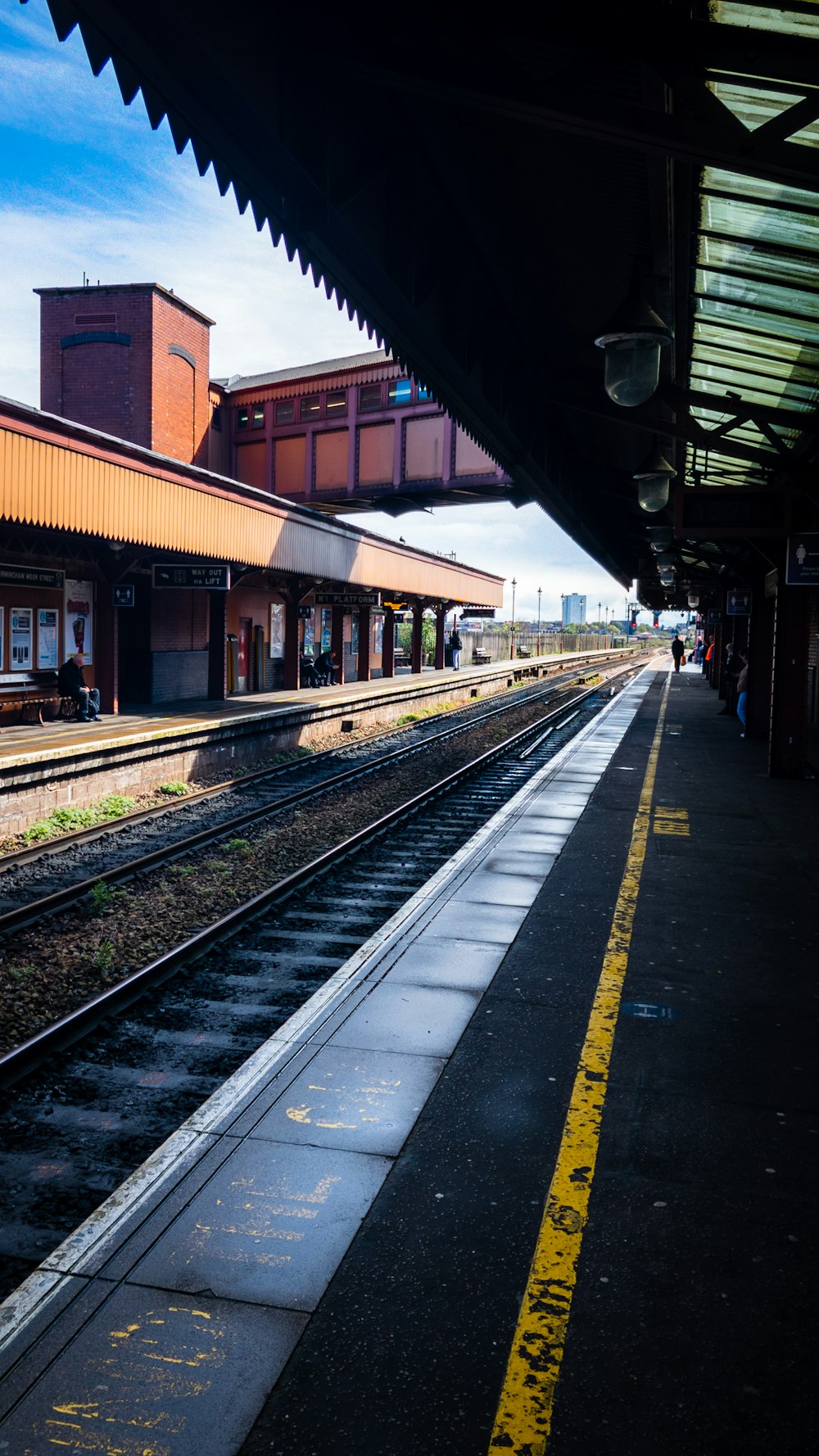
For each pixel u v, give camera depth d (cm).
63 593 1808
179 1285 301
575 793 1276
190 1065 590
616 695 3738
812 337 856
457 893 775
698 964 609
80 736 1513
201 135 491
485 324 868
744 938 661
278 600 2947
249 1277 305
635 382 538
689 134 392
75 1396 257
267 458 3750
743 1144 391
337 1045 482
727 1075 453
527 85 406
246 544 2209
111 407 3123
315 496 3644
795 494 1217
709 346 980
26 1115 527
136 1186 354
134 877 1038
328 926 875
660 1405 256
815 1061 470
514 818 1095
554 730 2623
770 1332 283
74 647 1847
